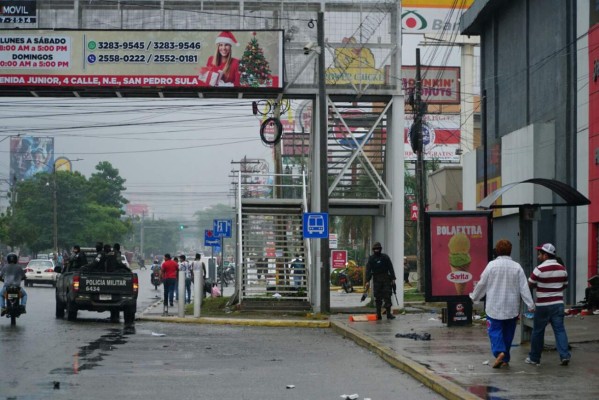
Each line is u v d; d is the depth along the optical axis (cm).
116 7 3881
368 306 4066
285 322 3256
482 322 2922
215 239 5219
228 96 3956
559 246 3669
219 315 3675
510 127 4456
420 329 2766
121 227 15725
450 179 6128
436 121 8819
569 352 1900
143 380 1736
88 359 2064
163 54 3803
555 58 3781
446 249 2800
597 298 3117
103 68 3788
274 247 4128
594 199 3353
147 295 6094
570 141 3609
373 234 4284
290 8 3925
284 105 5066
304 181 4272
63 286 3412
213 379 1767
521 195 3944
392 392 1611
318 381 1752
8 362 1986
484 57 4928
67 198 14250
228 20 3897
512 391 1500
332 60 3928
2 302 3053
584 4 3503
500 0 4481
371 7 3953
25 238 13462
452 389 1518
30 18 3853
